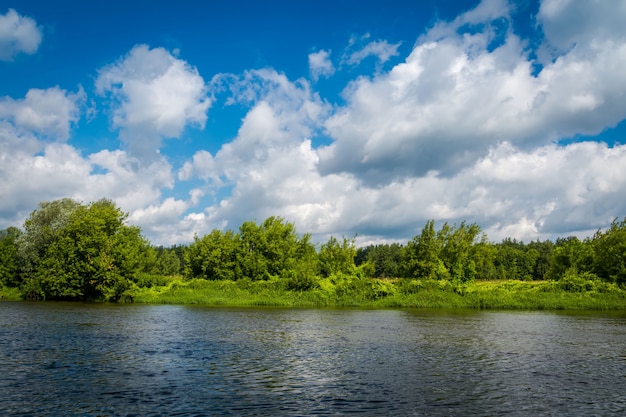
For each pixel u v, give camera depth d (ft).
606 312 172.65
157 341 91.30
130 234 260.21
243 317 143.84
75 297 239.30
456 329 114.73
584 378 61.31
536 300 188.65
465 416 45.21
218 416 44.68
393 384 57.52
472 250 236.02
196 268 263.49
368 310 178.60
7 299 239.09
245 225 261.03
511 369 66.80
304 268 217.56
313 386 56.29
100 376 60.64
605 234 208.64
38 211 261.44
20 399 49.67
